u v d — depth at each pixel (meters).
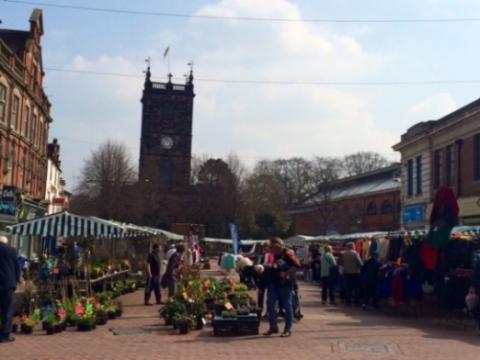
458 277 14.80
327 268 18.53
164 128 84.12
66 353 9.27
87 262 17.44
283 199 82.44
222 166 77.31
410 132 39.12
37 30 37.62
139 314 15.06
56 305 13.00
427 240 15.10
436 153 35.66
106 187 66.31
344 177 79.56
